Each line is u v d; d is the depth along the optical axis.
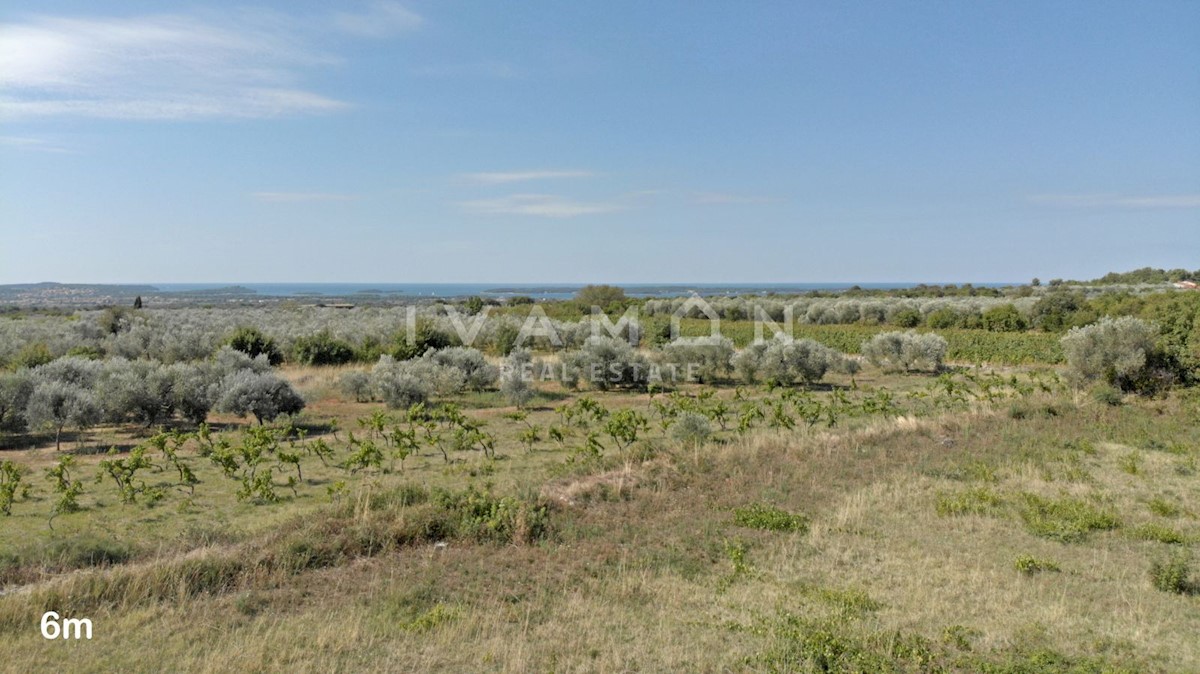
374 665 6.75
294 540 9.65
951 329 46.00
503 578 9.07
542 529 10.70
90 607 7.89
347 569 9.32
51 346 31.03
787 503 12.45
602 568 9.51
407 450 16.22
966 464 14.85
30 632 7.26
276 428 19.11
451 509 11.10
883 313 55.31
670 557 9.91
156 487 13.52
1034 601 8.42
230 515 11.91
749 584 9.02
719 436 18.47
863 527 11.20
